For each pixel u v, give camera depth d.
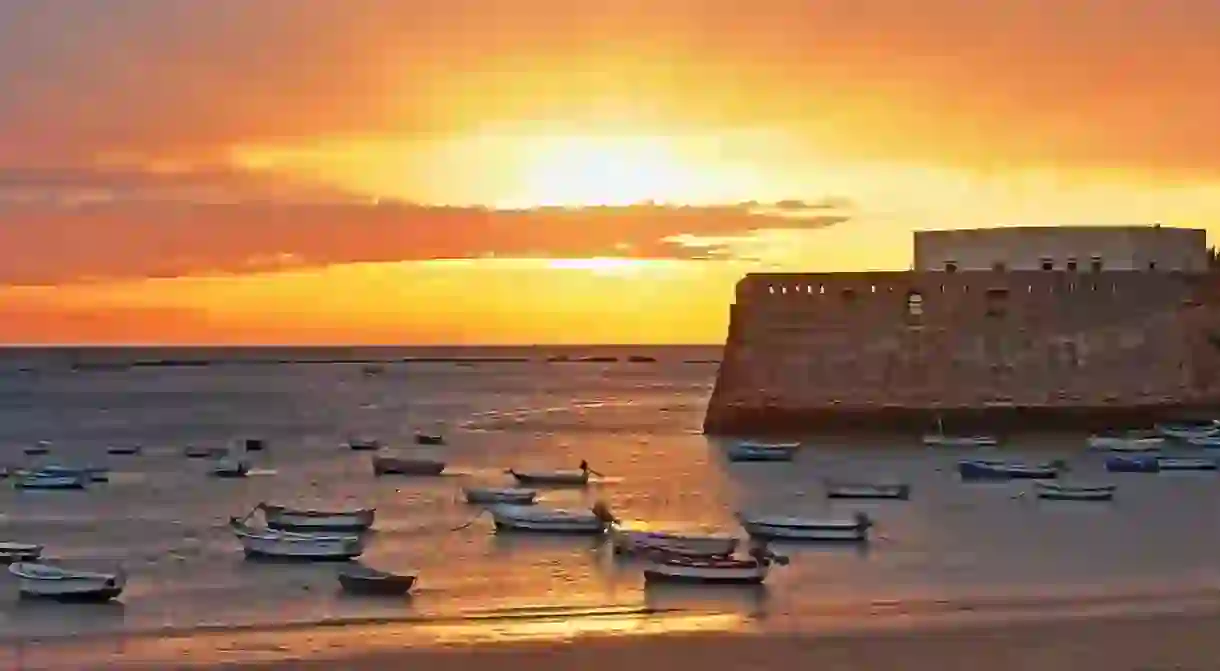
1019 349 90.94
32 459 109.69
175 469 101.62
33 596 52.44
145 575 57.69
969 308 91.44
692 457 96.81
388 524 71.06
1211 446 88.06
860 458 91.94
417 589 54.50
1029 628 48.28
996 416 90.69
